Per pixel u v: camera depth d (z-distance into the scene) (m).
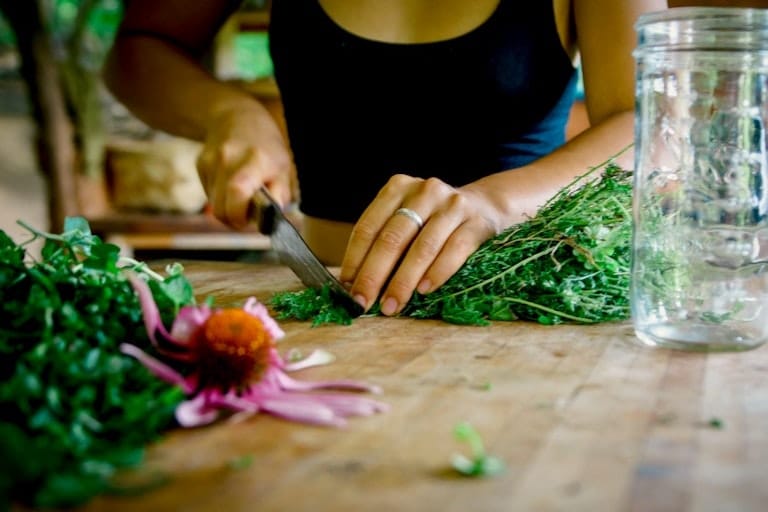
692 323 0.85
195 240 2.91
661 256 0.84
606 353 0.81
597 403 0.66
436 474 0.52
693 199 0.83
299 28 1.48
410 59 1.42
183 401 0.64
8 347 0.64
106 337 0.68
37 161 3.26
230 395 0.65
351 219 1.53
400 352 0.82
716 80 0.81
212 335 0.66
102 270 0.79
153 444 0.57
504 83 1.41
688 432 0.59
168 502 0.48
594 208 1.00
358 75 1.45
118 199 3.07
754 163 0.82
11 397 0.54
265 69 4.14
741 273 0.82
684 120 0.82
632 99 1.29
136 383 0.61
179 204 2.99
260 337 0.67
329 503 0.48
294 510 0.47
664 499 0.48
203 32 1.69
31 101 3.20
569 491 0.49
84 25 3.45
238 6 1.78
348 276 0.99
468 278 0.99
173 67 1.54
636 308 0.85
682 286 0.84
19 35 3.12
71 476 0.48
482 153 1.47
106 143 3.37
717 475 0.52
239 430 0.60
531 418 0.62
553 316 0.95
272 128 1.35
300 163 1.60
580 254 0.96
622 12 1.28
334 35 1.44
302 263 1.05
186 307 0.71
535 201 1.09
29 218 3.94
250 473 0.52
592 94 1.35
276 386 0.68
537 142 1.50
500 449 0.56
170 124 1.51
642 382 0.71
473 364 0.77
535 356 0.80
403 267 0.96
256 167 1.21
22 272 0.77
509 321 0.96
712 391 0.69
